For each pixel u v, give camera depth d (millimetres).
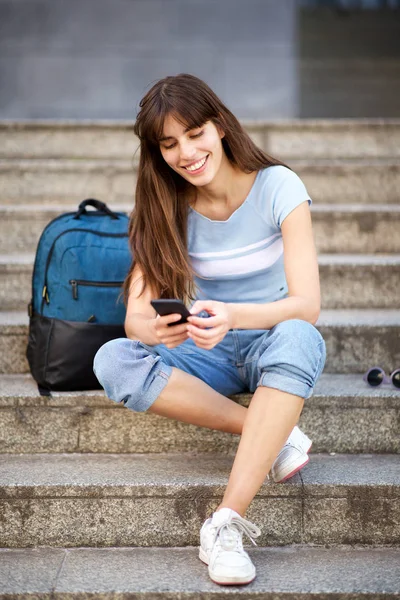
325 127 3727
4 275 2797
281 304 1878
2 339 2494
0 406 2215
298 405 1812
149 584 1754
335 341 2496
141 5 6680
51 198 3467
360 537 1983
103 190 3469
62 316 2301
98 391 2275
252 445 1788
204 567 1844
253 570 1754
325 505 1975
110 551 1953
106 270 2336
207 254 2094
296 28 6887
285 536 1980
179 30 6711
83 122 3725
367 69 6582
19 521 1972
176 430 2203
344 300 2814
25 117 5547
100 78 6402
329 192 3406
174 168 1956
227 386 2135
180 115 1857
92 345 2271
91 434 2219
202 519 1965
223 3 6805
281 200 1982
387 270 2797
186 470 2066
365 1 7387
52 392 2256
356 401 2201
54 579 1784
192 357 2090
